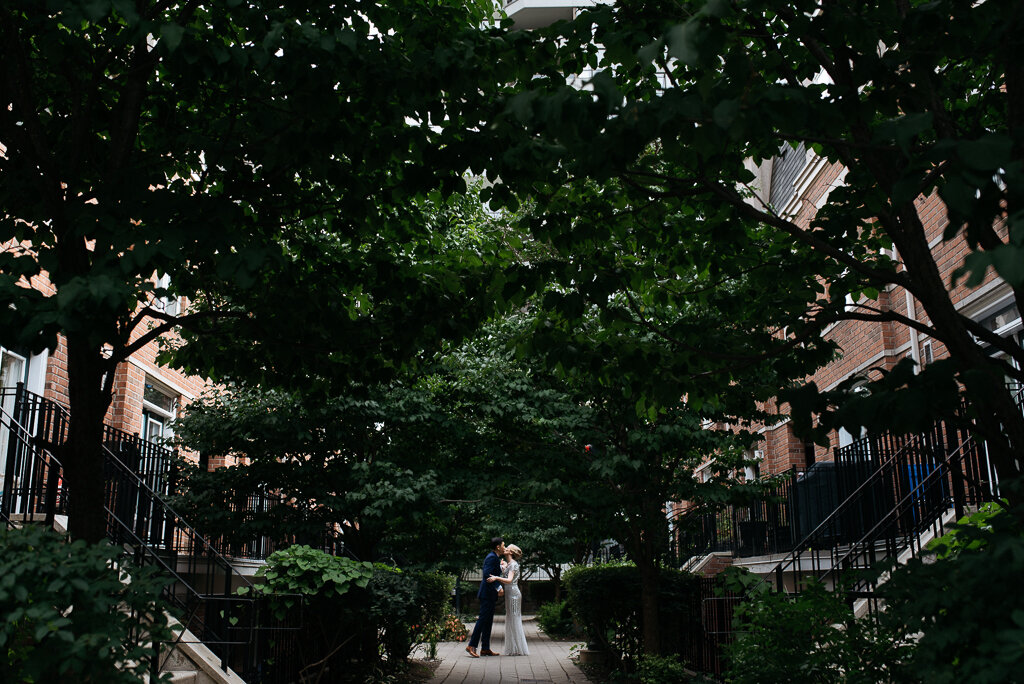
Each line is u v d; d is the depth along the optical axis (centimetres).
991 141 243
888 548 823
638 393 541
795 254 509
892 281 387
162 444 1155
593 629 1174
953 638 296
